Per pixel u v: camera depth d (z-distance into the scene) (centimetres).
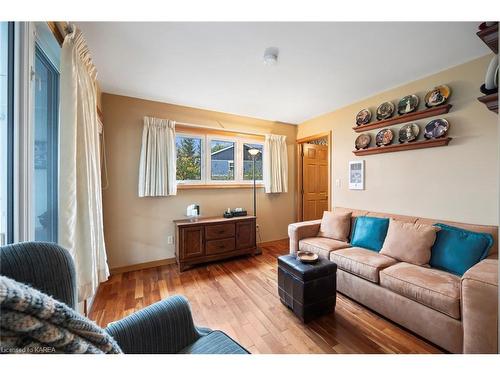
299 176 427
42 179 139
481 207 197
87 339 55
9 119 97
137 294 226
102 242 183
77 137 142
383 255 215
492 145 191
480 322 124
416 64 210
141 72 223
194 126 333
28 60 102
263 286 242
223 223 313
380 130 278
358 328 171
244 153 386
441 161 223
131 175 290
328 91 274
